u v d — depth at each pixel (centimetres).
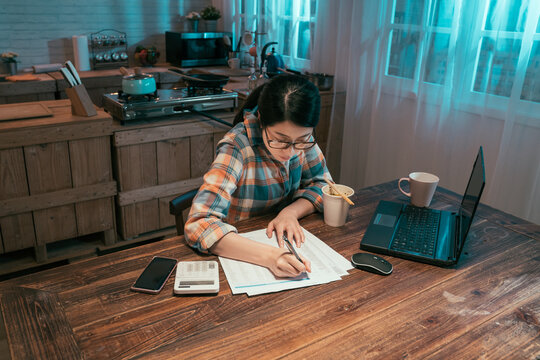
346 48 292
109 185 239
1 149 205
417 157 263
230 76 348
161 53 407
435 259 114
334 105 306
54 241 236
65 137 217
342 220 133
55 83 310
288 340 87
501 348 86
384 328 91
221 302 98
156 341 86
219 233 115
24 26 342
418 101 253
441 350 85
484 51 222
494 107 222
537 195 212
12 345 84
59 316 92
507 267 115
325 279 107
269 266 109
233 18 389
